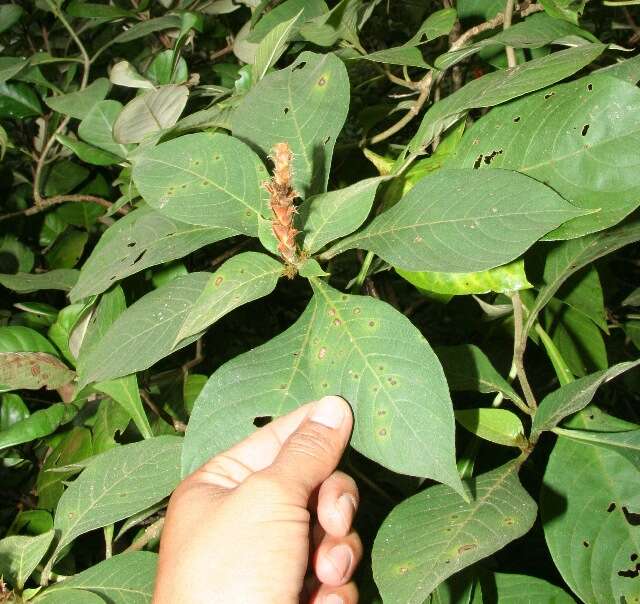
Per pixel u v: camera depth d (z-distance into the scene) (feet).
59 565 1.55
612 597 1.00
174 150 1.07
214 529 1.01
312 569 1.18
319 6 1.59
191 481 1.12
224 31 2.23
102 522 1.14
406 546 0.90
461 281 1.07
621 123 0.96
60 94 2.05
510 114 1.06
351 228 0.96
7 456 1.82
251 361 0.95
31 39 2.58
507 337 1.79
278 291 2.83
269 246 0.98
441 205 0.94
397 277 2.71
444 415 0.82
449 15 1.32
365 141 1.57
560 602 1.16
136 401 1.25
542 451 1.84
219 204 1.04
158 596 1.02
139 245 1.13
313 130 1.12
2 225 2.26
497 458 1.71
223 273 0.94
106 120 1.71
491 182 0.93
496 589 1.18
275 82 1.17
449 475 0.80
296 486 1.00
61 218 2.27
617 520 1.04
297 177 1.10
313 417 0.91
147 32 1.99
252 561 0.99
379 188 1.21
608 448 1.06
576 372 1.40
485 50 1.53
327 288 0.96
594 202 0.96
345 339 0.90
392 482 1.56
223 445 0.91
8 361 1.41
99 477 1.19
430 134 1.10
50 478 1.54
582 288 1.36
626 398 2.24
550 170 0.99
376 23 2.50
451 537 0.89
